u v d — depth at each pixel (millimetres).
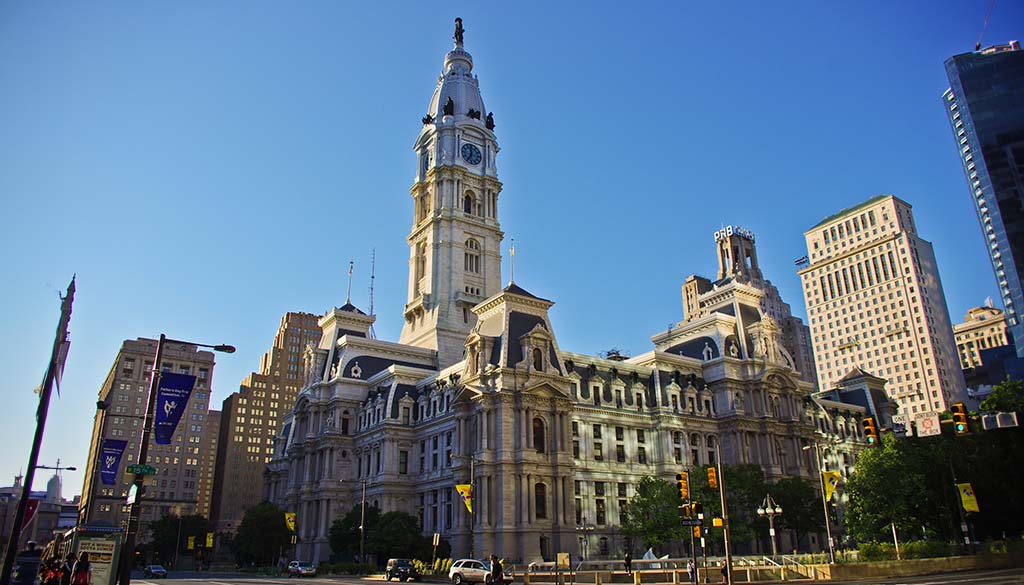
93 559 58156
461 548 132500
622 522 139625
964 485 98312
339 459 172875
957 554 97562
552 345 148125
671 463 156250
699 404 168500
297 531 172625
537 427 138875
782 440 172000
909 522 111500
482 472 131875
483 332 150000
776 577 85375
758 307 190250
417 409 165125
